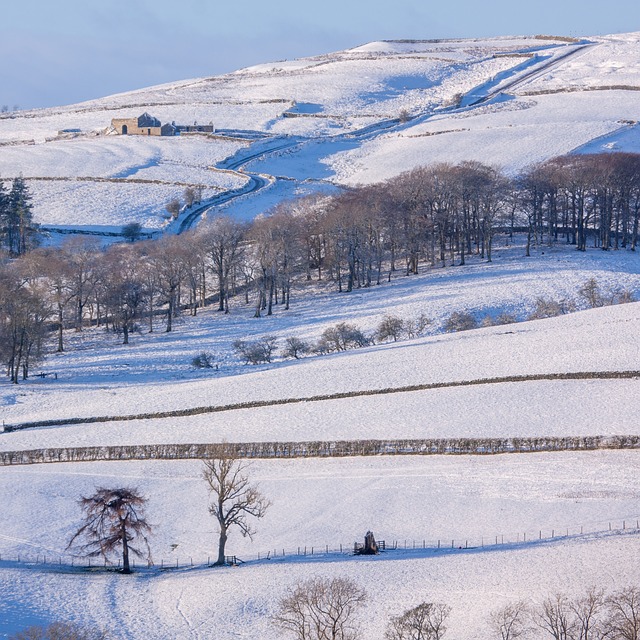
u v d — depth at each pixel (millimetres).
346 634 97250
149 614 109062
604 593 101625
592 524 124438
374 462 149250
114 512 124000
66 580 119625
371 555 120438
